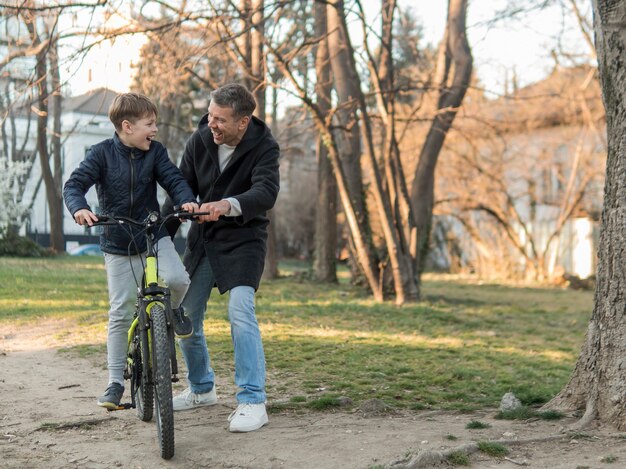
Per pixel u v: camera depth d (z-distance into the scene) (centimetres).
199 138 495
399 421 495
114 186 464
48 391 591
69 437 450
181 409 520
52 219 3000
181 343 512
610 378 457
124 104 456
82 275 1850
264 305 1334
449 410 539
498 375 730
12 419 495
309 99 1351
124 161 464
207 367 525
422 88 1500
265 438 443
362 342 920
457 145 2789
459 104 1573
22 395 574
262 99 1647
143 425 477
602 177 2917
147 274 429
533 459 401
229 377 662
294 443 431
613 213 468
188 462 401
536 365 812
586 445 423
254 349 468
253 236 480
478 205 2892
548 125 2944
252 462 398
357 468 385
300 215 4644
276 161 490
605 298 469
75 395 575
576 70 2344
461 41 1545
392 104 1467
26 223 3897
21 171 2880
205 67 1625
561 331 1206
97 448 426
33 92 894
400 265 1460
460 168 2862
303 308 1309
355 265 1917
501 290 2305
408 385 652
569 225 2994
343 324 1129
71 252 3666
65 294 1402
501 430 461
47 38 898
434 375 708
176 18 1138
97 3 838
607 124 481
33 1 843
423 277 2986
